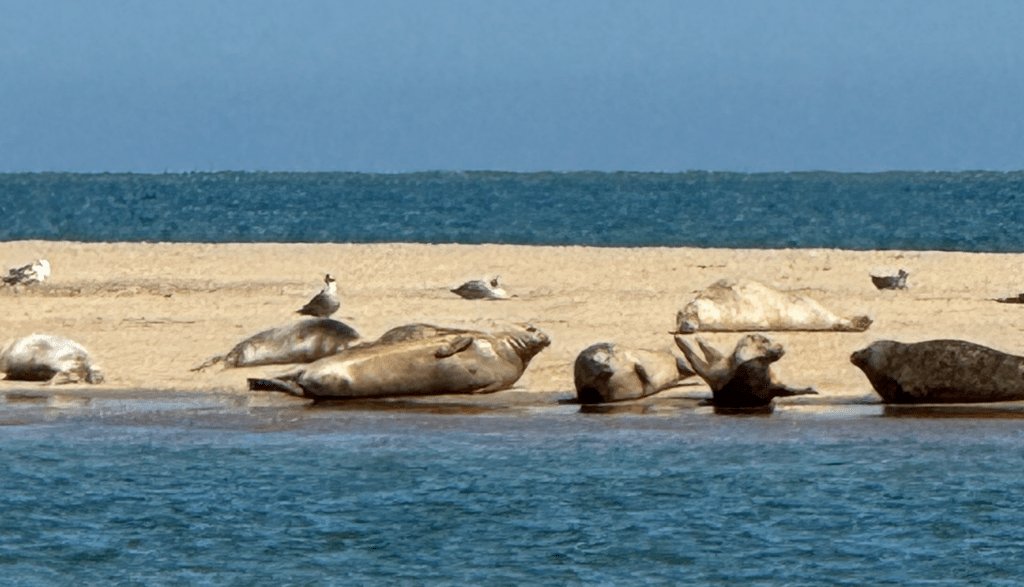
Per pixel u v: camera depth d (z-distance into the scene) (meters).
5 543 43.06
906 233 169.75
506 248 99.25
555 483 48.47
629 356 59.22
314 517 45.34
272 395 60.62
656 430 55.09
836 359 64.69
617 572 40.41
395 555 41.91
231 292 81.19
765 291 69.38
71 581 40.03
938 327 69.69
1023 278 87.12
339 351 62.28
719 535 43.44
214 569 40.91
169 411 57.94
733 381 57.75
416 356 59.28
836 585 39.38
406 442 53.50
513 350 60.28
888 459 51.06
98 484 48.66
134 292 80.88
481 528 44.25
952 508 45.75
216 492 47.75
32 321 71.75
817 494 47.22
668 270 89.25
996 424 55.78
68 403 59.22
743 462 50.72
